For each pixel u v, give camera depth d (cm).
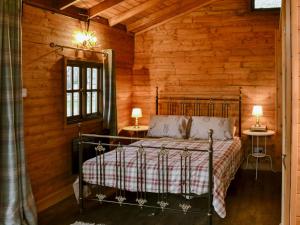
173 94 701
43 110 455
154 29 704
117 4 545
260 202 475
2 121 365
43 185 456
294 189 247
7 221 365
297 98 243
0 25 356
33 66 436
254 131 627
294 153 246
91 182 434
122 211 438
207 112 682
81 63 541
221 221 410
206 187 391
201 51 680
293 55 242
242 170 646
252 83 656
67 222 405
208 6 671
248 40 655
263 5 640
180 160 426
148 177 414
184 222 405
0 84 362
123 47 677
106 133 593
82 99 550
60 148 490
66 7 480
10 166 366
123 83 682
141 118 716
